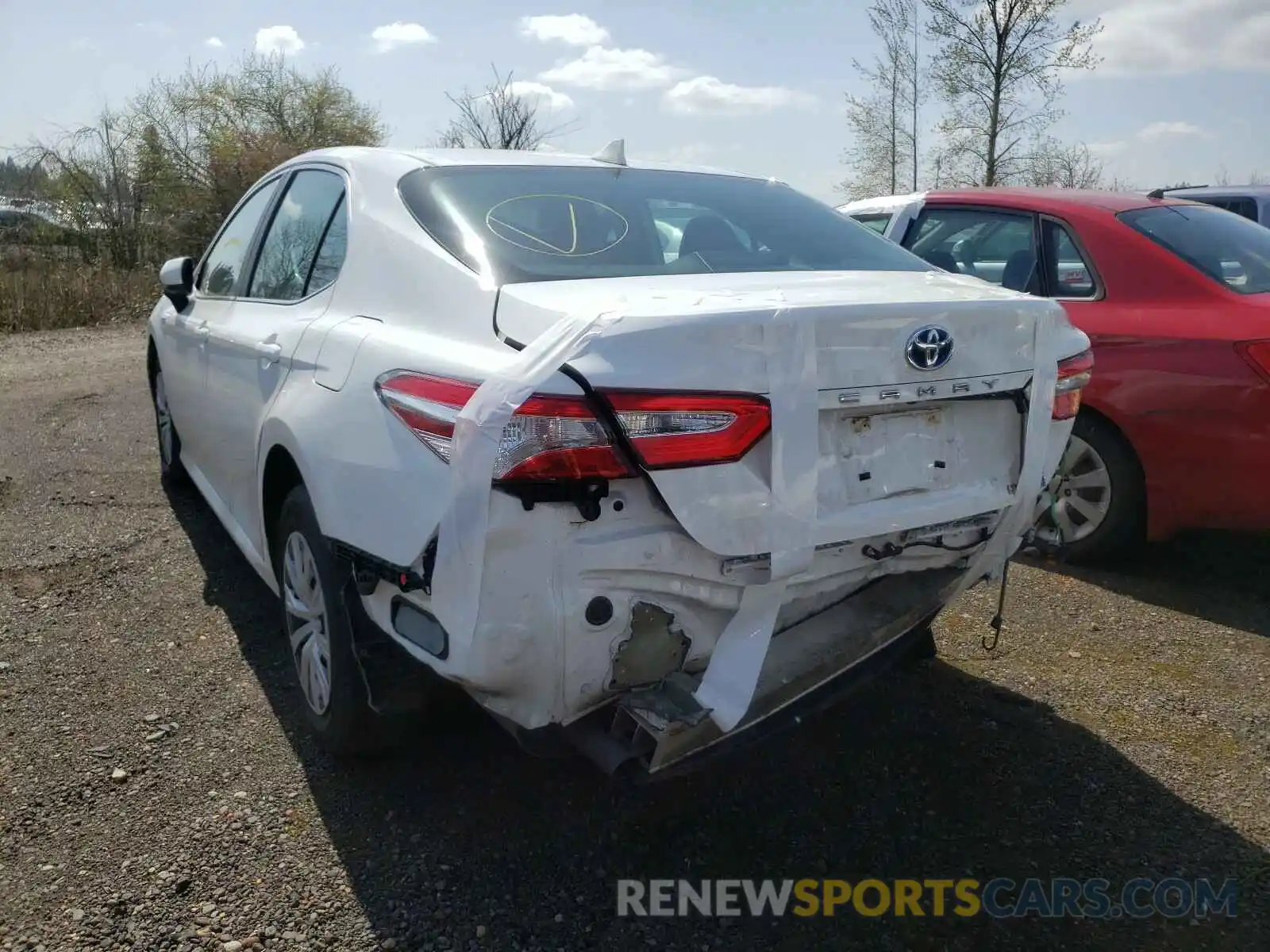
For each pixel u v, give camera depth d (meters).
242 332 3.70
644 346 2.13
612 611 2.20
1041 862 2.71
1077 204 5.00
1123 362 4.41
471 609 2.15
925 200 5.79
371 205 3.16
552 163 3.42
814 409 2.28
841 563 2.48
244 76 27.69
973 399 2.65
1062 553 4.77
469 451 2.13
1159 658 3.87
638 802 2.93
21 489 5.66
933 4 17.66
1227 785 3.06
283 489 3.28
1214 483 4.20
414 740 3.18
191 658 3.70
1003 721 3.40
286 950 2.33
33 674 3.55
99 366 10.55
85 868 2.58
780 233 3.33
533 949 2.37
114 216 21.72
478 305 2.53
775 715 2.55
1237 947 2.41
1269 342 4.02
